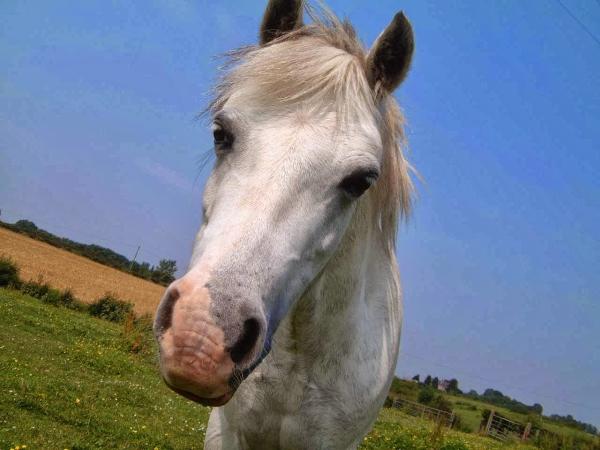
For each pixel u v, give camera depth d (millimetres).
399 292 1062
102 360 3379
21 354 2941
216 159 746
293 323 800
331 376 838
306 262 680
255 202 630
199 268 570
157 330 568
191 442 2244
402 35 805
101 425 2061
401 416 7262
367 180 709
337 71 716
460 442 3912
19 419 1858
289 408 829
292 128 678
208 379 533
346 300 827
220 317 545
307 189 660
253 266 591
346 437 879
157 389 3156
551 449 7984
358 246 826
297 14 844
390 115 830
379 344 928
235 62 853
